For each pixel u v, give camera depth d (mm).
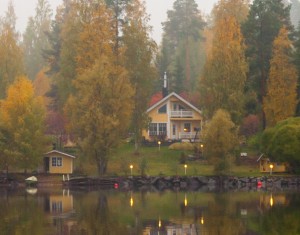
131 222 90750
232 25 160875
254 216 95625
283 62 159250
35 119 150000
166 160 160250
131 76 159250
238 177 146750
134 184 146500
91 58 154000
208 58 165500
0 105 154375
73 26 160125
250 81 165875
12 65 172875
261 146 150000
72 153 161625
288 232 83062
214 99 157125
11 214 98688
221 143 146000
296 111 163500
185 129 186875
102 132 145875
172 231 83812
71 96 148125
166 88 191000
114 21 163375
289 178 146875
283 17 175125
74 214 98438
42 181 147875
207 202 112500
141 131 162125
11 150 148125
